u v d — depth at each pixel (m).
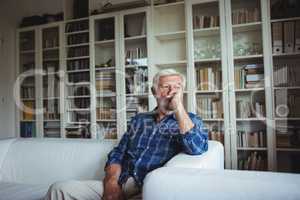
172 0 2.93
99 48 3.29
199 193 0.80
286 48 2.48
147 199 0.86
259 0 2.58
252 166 2.58
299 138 2.46
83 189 1.31
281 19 2.50
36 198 1.56
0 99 3.57
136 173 1.38
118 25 3.10
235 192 0.77
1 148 2.04
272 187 0.74
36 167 1.90
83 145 1.87
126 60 3.11
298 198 0.71
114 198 1.29
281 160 2.49
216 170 0.89
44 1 3.82
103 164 1.74
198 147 1.27
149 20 2.96
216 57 2.75
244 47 2.68
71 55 3.42
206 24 2.77
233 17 2.67
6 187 1.76
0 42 3.59
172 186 0.84
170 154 1.40
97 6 3.42
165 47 3.09
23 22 3.75
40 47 3.58
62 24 3.43
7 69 3.69
